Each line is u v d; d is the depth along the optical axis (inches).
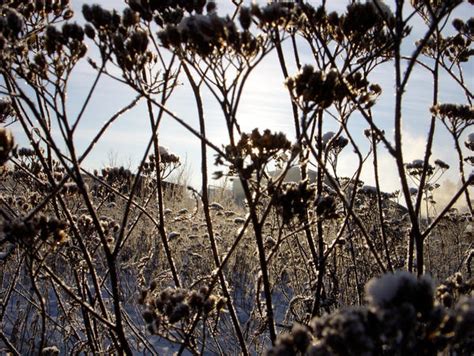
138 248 302.5
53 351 143.6
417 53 87.5
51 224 101.0
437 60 124.5
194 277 269.7
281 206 98.3
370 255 205.3
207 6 113.0
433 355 60.6
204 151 112.6
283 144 91.7
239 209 434.0
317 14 112.0
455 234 278.2
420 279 58.3
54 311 239.6
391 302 56.8
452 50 145.4
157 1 108.6
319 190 129.3
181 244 324.2
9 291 142.7
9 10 95.2
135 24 104.0
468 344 62.4
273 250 98.3
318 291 117.7
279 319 202.4
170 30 97.7
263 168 92.8
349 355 55.1
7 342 122.2
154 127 106.0
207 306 99.9
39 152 107.3
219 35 92.8
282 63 123.8
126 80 93.5
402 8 88.7
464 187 98.0
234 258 284.7
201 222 355.3
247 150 94.1
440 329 59.1
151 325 95.6
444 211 98.3
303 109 93.0
